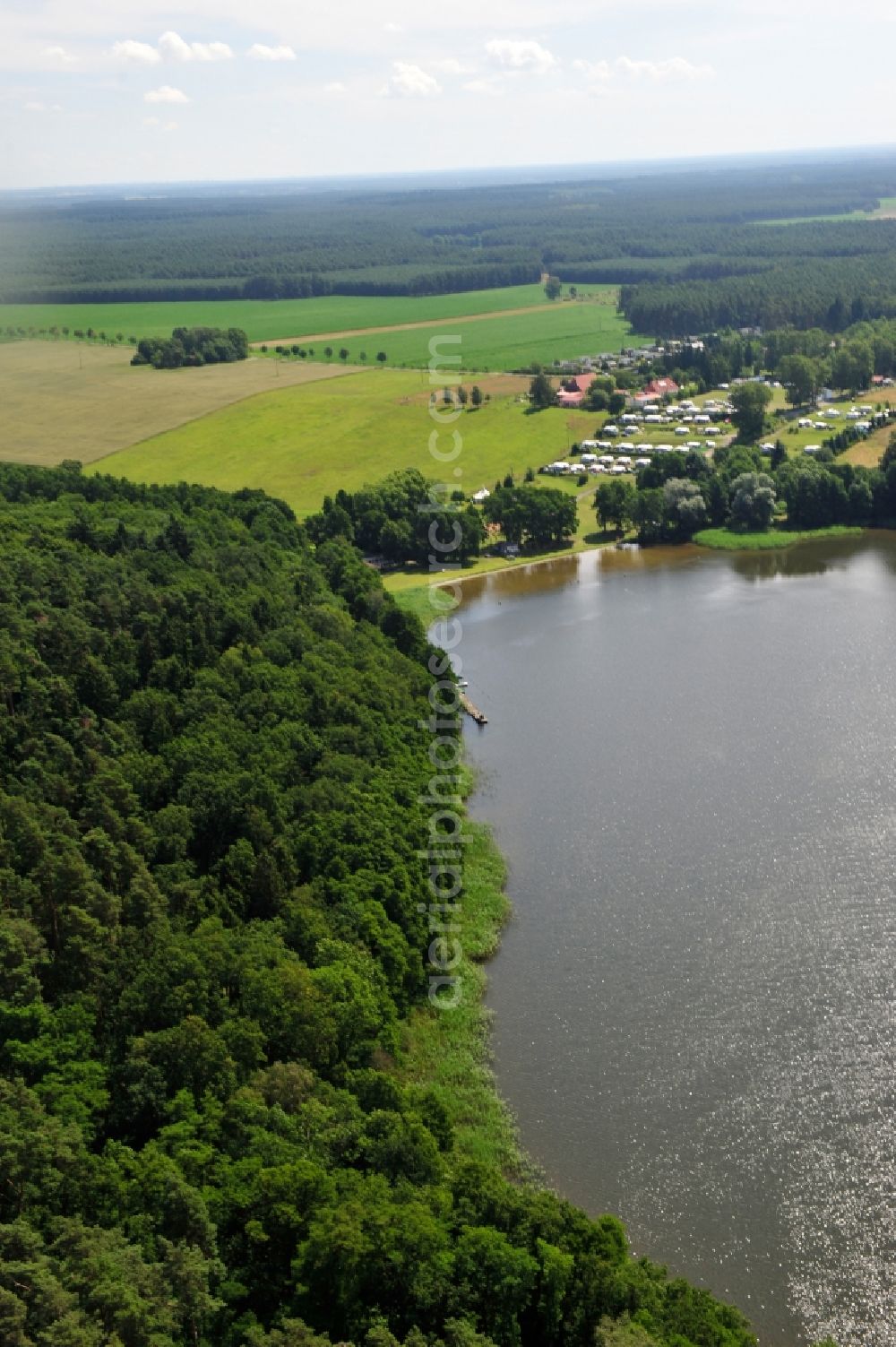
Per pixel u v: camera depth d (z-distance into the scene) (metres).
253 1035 123.00
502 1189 110.19
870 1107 135.25
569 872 180.12
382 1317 97.38
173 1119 114.00
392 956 147.88
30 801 152.00
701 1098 137.00
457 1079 139.88
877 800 195.75
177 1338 94.06
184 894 145.62
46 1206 101.69
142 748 173.62
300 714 189.38
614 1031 147.50
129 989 126.38
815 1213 122.44
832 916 167.12
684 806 197.25
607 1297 99.31
